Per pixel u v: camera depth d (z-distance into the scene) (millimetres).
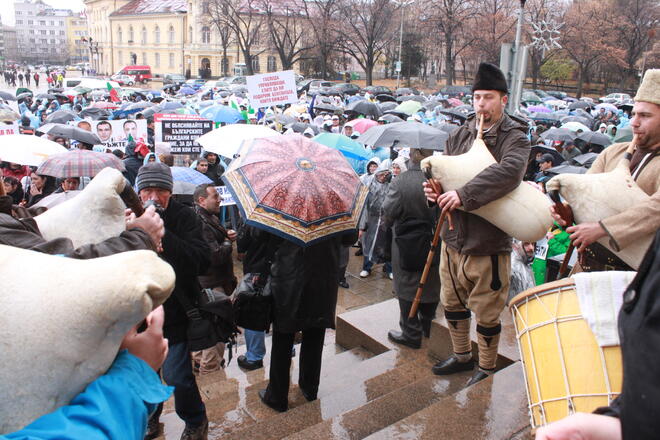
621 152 2859
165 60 85500
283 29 63812
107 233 1651
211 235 4578
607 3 55656
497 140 3246
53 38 180375
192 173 7391
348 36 55562
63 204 1688
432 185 3203
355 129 14953
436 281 4676
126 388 1290
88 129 10883
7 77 77312
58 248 1509
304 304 3490
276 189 3279
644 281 1067
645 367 968
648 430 943
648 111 2525
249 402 4008
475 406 3184
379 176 7926
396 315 5352
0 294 1124
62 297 1115
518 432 2955
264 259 3578
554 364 2090
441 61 74188
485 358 3553
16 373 1104
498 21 52719
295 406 3994
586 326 2045
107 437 1194
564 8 56781
